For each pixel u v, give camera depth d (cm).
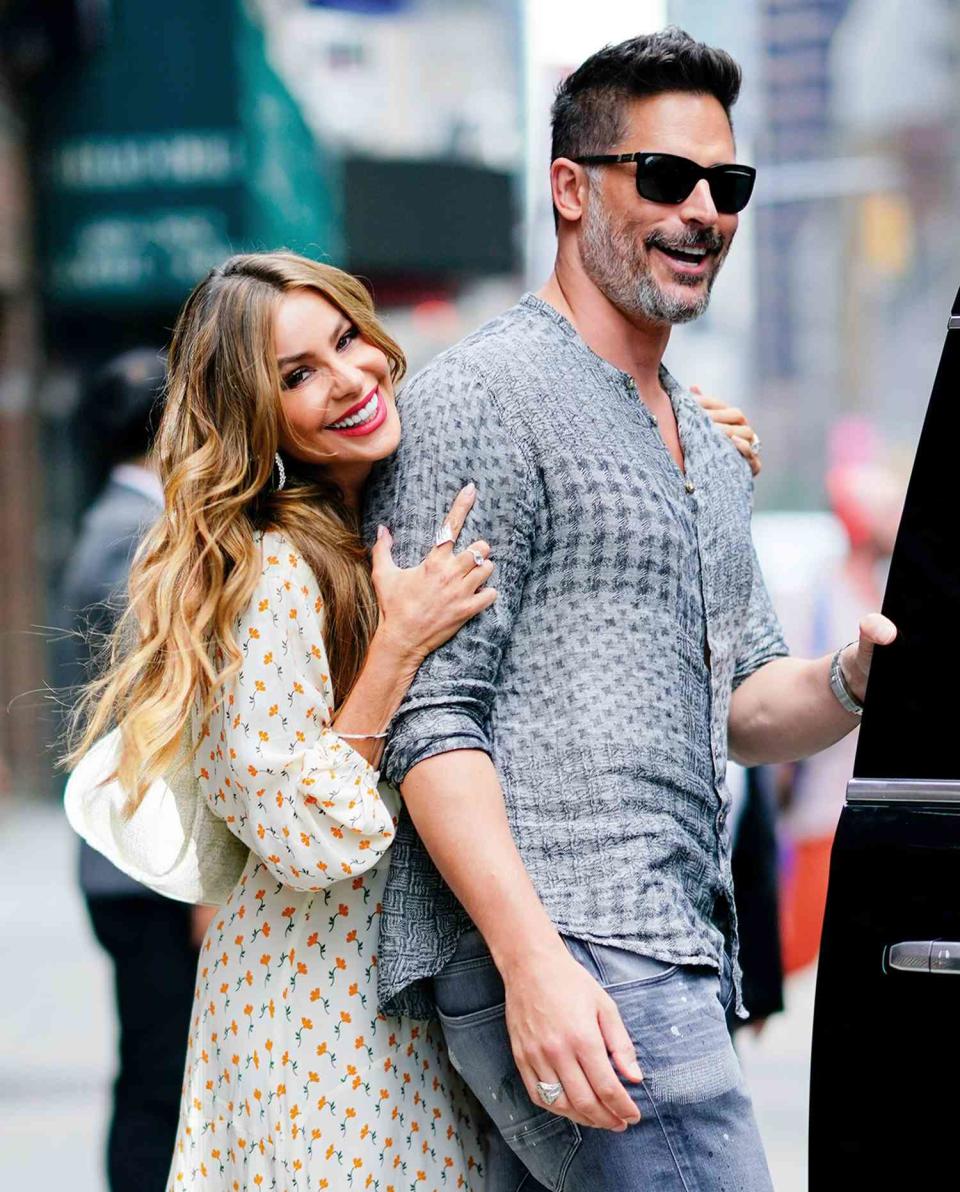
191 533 253
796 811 516
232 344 255
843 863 222
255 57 1239
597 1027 232
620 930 246
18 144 1257
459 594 249
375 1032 261
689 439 278
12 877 1059
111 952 425
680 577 260
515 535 253
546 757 252
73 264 1272
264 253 265
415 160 1281
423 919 258
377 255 1283
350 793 247
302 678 253
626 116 264
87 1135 573
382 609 252
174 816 272
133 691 259
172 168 1240
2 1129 582
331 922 261
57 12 1225
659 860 250
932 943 215
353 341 262
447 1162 268
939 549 226
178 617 250
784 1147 529
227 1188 266
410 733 246
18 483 1312
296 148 1271
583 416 258
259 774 250
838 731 286
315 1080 258
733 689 300
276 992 261
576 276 273
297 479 266
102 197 1261
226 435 256
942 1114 213
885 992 217
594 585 255
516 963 235
